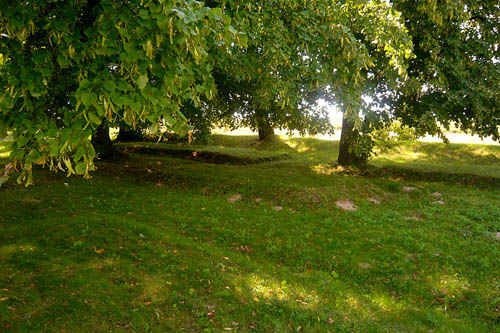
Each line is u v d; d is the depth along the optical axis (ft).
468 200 42.37
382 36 25.46
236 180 49.06
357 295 21.99
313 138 93.61
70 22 9.77
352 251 28.27
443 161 69.21
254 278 22.58
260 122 52.03
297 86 21.65
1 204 33.27
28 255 21.80
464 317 20.03
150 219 33.17
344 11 25.48
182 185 49.34
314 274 24.53
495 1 43.06
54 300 17.71
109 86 8.94
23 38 9.55
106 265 21.85
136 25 8.80
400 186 49.32
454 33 41.52
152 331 16.66
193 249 26.30
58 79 10.78
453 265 25.88
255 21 18.16
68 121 9.36
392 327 18.66
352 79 19.52
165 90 9.52
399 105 48.26
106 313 17.38
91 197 38.40
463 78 40.63
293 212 38.93
